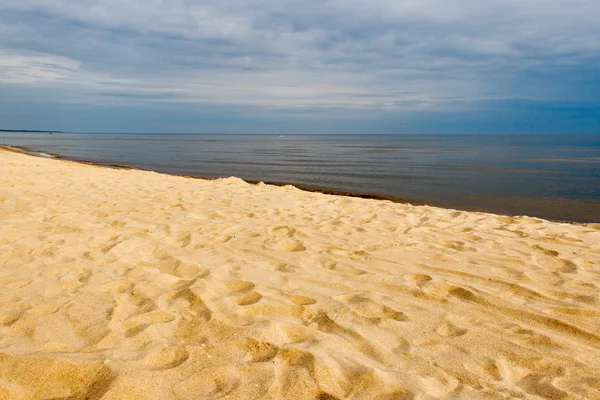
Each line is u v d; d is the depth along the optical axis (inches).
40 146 1968.5
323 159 1358.3
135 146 2527.1
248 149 2215.8
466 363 91.0
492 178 768.3
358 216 256.1
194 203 284.5
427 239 199.8
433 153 1809.8
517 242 194.9
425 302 125.0
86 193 312.2
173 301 121.1
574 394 79.4
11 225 206.5
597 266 160.2
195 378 80.4
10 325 102.7
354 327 105.6
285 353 89.8
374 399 75.8
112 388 74.5
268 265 157.9
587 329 107.5
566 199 531.2
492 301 125.3
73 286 131.6
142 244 180.4
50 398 73.5
